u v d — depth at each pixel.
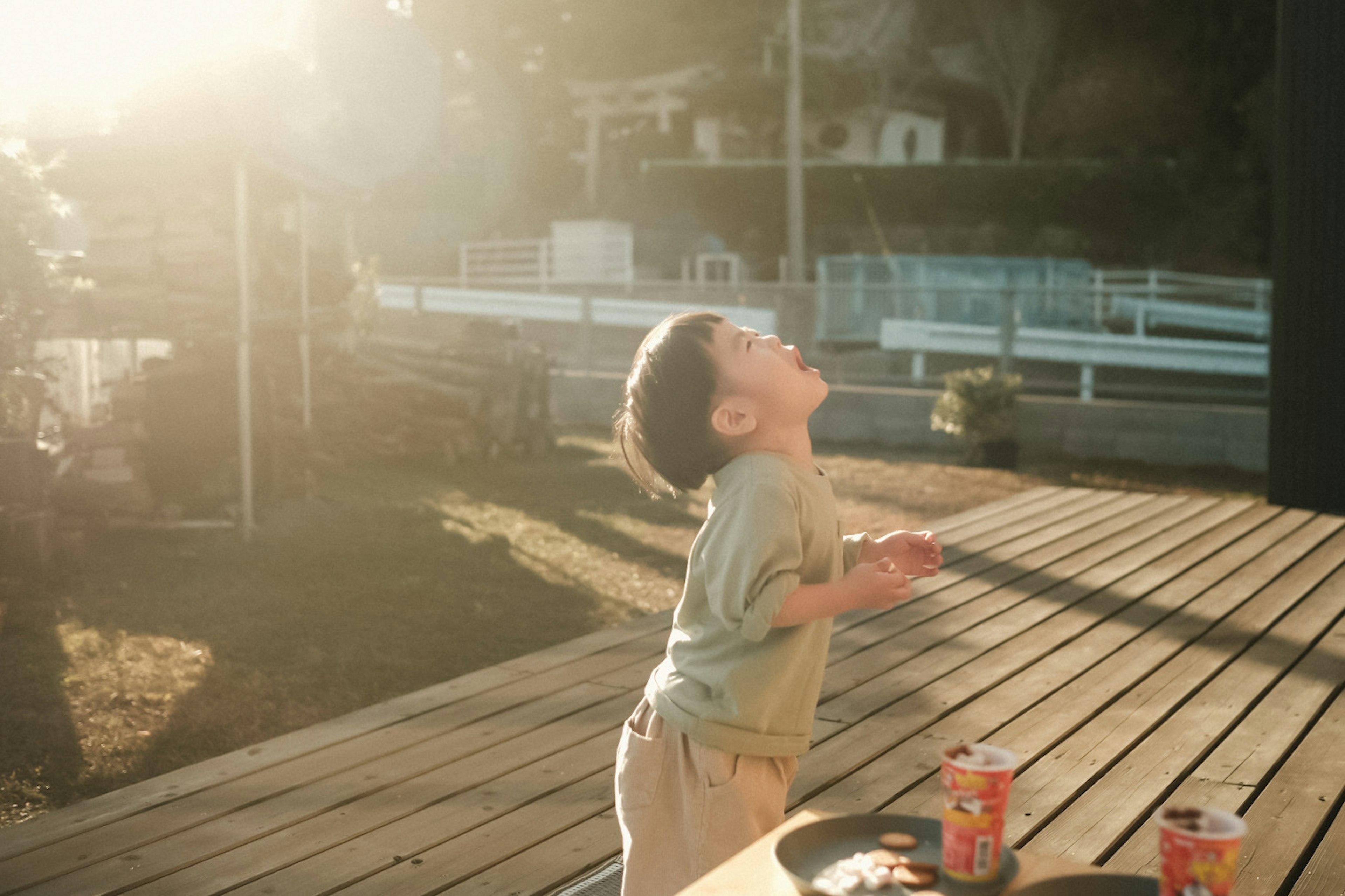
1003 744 3.77
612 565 7.33
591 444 13.78
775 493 1.89
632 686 4.45
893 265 19.61
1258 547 7.14
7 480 6.44
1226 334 20.30
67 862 2.95
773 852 1.62
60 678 4.86
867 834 1.73
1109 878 1.53
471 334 13.04
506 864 2.93
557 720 4.06
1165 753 3.68
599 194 33.91
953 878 1.55
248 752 3.75
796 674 2.01
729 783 1.97
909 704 4.18
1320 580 6.23
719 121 35.19
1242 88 35.75
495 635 5.70
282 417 10.06
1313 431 8.74
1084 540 7.39
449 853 2.99
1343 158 8.45
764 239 31.86
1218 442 12.68
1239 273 33.31
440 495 9.75
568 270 27.14
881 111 35.00
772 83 33.22
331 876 2.87
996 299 19.05
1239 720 4.02
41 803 3.68
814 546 1.99
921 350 17.22
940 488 10.79
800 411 2.03
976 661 4.74
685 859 2.04
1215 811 1.41
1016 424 13.40
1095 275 20.89
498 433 12.06
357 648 5.41
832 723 3.98
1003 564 6.65
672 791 2.06
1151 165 31.94
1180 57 36.72
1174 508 8.65
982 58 37.72
